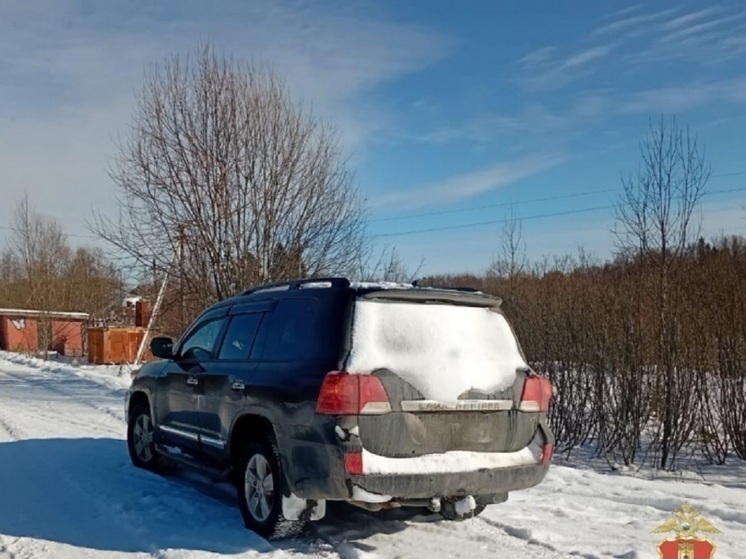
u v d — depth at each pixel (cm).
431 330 527
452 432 509
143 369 829
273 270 1559
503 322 569
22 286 4181
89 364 3002
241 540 552
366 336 505
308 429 504
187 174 1573
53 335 3694
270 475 556
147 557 523
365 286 528
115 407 1418
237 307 669
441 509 534
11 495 699
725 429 974
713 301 999
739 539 562
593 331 1038
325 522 600
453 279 2373
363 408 482
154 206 1606
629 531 585
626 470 912
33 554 531
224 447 617
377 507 507
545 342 1094
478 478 509
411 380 500
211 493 710
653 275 1018
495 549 537
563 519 621
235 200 1569
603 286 1099
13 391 1766
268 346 589
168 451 740
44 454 909
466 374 520
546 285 1287
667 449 948
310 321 550
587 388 1041
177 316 1731
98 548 544
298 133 1633
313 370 514
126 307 3105
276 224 1579
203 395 659
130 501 677
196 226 1563
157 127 1595
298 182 1612
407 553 526
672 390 951
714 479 866
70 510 647
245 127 1576
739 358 973
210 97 1580
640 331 996
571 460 984
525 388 545
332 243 1641
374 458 483
